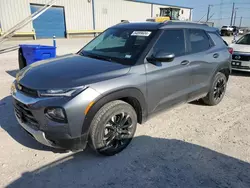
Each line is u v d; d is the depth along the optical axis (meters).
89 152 2.93
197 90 4.01
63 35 23.92
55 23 22.89
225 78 4.77
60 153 2.89
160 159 2.82
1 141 3.10
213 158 2.86
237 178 2.50
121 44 3.40
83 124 2.43
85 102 2.37
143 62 2.98
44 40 20.17
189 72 3.68
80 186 2.34
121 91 2.66
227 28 35.69
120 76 2.69
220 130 3.62
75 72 2.64
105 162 2.74
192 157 2.87
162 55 2.96
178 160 2.80
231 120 4.01
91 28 26.23
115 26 4.05
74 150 2.56
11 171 2.52
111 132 2.77
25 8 20.44
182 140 3.29
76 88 2.36
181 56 3.54
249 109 4.57
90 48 3.73
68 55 3.61
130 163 2.73
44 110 2.34
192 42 3.85
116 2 28.12
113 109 2.65
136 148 3.05
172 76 3.36
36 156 2.81
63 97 2.33
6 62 9.09
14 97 2.68
